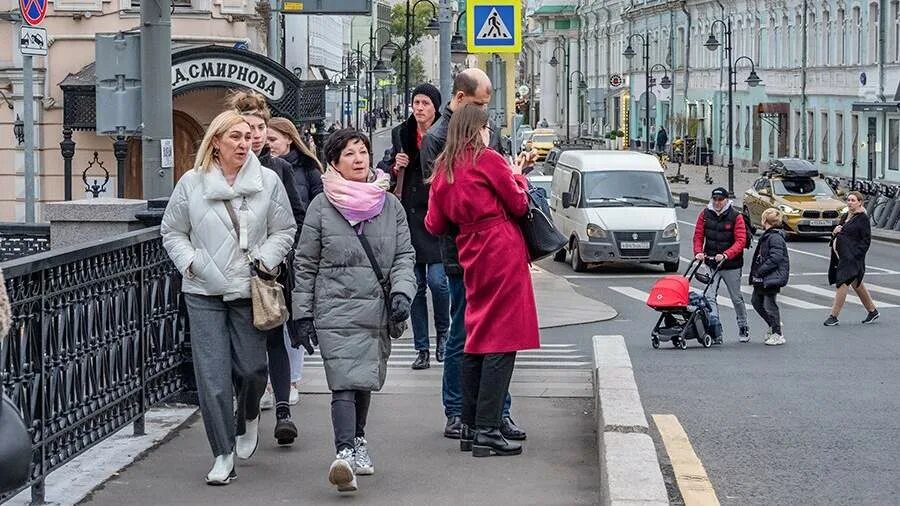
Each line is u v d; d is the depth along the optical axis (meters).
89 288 15.55
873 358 32.41
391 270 15.60
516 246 16.23
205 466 16.30
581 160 65.00
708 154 133.50
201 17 53.91
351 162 15.60
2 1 51.44
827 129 123.00
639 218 61.91
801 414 22.33
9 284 13.00
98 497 14.87
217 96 54.56
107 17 52.47
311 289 15.57
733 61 151.00
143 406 17.66
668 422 21.27
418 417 19.39
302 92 52.28
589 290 54.75
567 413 19.83
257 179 15.47
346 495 14.99
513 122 43.66
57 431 14.54
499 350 16.39
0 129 52.47
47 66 52.16
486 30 37.56
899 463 18.14
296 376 20.09
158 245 18.23
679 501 15.75
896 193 86.25
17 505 14.36
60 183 52.78
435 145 18.17
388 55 114.06
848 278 41.84
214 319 15.48
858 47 115.50
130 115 22.73
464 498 14.84
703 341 35.50
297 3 55.41
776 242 36.38
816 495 16.25
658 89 160.25
